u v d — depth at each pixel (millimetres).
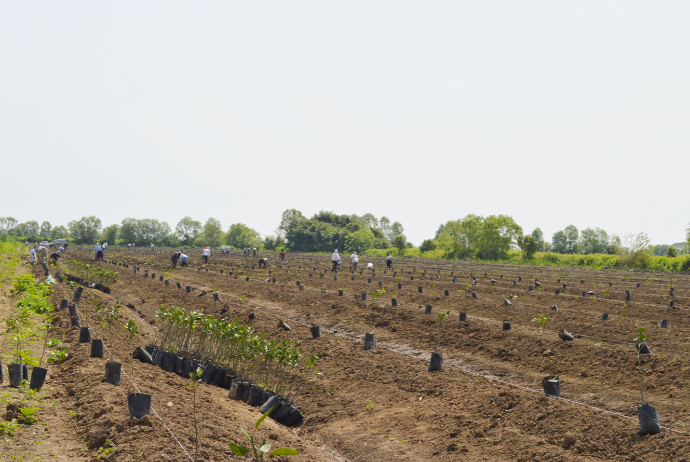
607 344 13828
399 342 16188
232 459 6562
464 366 13484
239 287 29172
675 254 67062
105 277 26094
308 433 10016
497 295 25969
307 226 112812
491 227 78375
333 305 21516
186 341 13078
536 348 13867
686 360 11617
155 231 155000
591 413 8422
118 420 7277
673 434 7344
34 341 13586
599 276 43312
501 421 8945
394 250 94562
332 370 13086
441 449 8344
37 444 6766
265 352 10945
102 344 11680
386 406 10594
